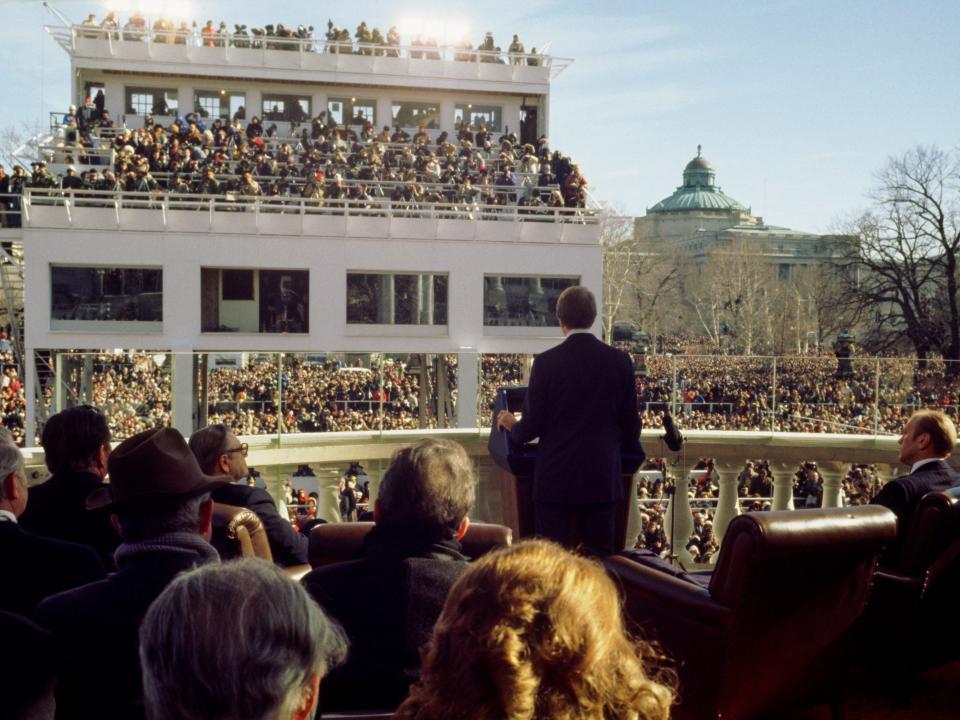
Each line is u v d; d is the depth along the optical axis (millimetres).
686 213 183750
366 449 9688
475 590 1673
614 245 90875
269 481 9555
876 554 4332
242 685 1524
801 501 14727
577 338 5695
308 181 42875
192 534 3094
